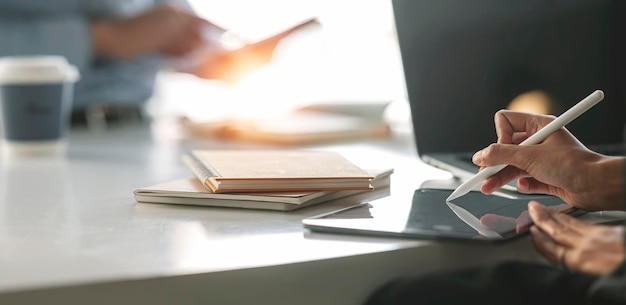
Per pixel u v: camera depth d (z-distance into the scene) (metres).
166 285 0.75
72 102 2.50
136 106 2.62
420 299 0.79
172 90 3.18
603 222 0.96
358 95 3.19
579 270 0.78
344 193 1.13
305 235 0.90
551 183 0.96
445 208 1.01
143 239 0.89
